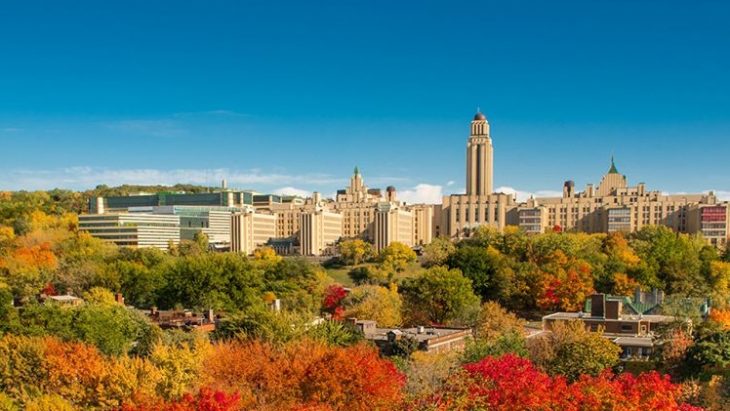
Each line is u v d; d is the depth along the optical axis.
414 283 171.62
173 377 71.56
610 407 52.22
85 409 68.25
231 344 91.06
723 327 108.56
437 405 57.88
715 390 83.25
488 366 61.94
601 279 189.75
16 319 110.56
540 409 52.62
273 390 69.00
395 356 94.12
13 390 70.94
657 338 111.94
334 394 63.81
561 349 100.00
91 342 105.50
